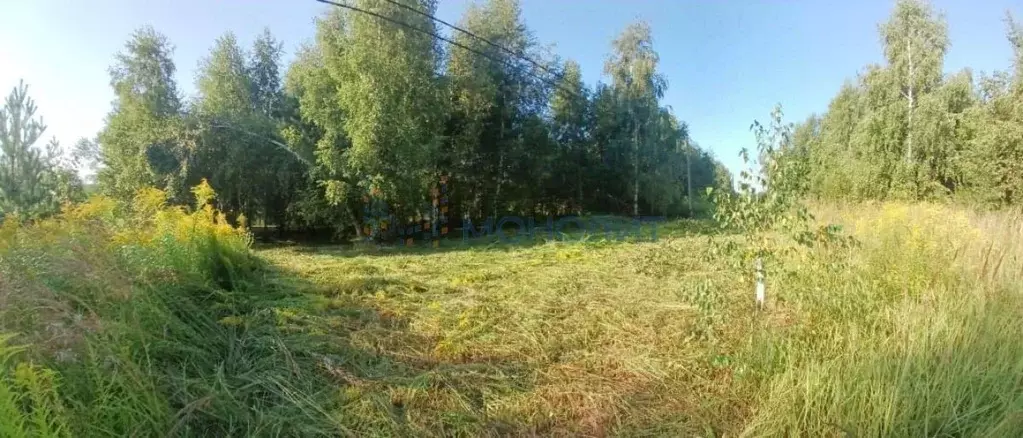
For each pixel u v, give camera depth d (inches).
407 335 159.2
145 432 85.4
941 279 163.8
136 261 157.0
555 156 754.8
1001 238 220.7
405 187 499.5
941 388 99.1
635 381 124.9
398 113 482.0
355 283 231.3
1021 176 390.3
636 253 350.0
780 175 143.3
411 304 199.5
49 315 96.4
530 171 730.2
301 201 539.5
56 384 75.7
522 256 362.9
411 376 125.2
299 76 567.8
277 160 550.3
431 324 171.3
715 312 153.3
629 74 864.3
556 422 105.7
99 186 478.3
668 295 213.2
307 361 129.6
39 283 106.2
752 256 148.6
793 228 143.6
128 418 84.5
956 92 496.4
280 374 118.7
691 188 1077.8
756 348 126.9
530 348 149.3
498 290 229.5
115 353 93.8
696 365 132.1
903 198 483.2
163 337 123.4
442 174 631.8
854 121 661.3
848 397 97.7
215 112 529.3
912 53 528.1
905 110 515.5
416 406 109.3
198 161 505.0
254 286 204.7
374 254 405.4
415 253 411.2
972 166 426.0
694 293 156.3
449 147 613.9
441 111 539.5
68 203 183.2
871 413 94.3
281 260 337.7
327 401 107.3
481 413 108.0
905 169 497.7
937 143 483.8
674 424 103.3
